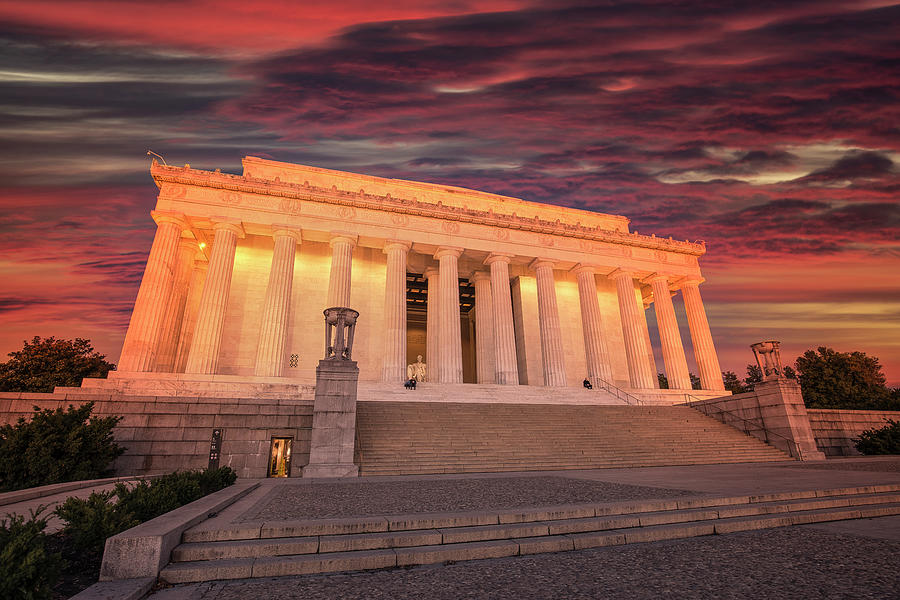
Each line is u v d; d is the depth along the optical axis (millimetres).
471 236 41906
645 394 39281
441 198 48219
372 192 46062
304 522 7164
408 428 22766
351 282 40812
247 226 36906
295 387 30422
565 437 23719
